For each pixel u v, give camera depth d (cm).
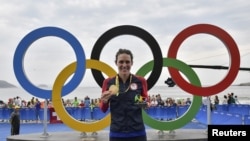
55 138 866
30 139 849
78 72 898
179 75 913
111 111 351
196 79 917
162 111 1988
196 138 848
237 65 922
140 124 347
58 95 895
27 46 910
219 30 924
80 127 891
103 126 894
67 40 906
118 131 344
